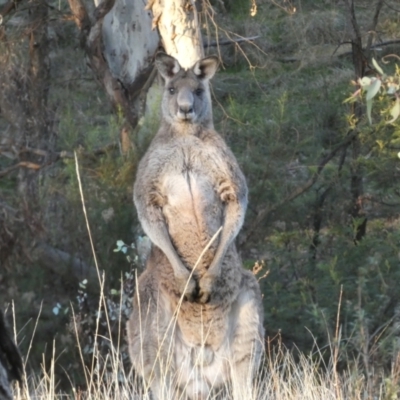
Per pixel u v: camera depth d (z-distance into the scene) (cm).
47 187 2130
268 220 2217
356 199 2352
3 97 2400
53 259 2056
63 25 2630
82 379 1897
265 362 1773
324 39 2867
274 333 1997
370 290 1948
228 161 1541
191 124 1541
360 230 2283
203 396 1519
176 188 1528
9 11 2359
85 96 2652
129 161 2005
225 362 1525
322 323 1623
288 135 2336
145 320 1516
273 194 2220
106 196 2008
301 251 2216
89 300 2044
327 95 2483
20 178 2322
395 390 1232
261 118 2322
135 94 2194
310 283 2005
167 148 1537
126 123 2158
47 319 2027
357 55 2552
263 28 2862
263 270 2130
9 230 2092
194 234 1526
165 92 1577
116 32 2211
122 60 2208
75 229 2031
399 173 2255
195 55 1891
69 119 2148
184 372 1516
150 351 1509
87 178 2033
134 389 1379
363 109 2441
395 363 1380
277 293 2056
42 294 2061
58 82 2531
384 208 2439
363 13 3066
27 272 2080
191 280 1494
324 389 1273
